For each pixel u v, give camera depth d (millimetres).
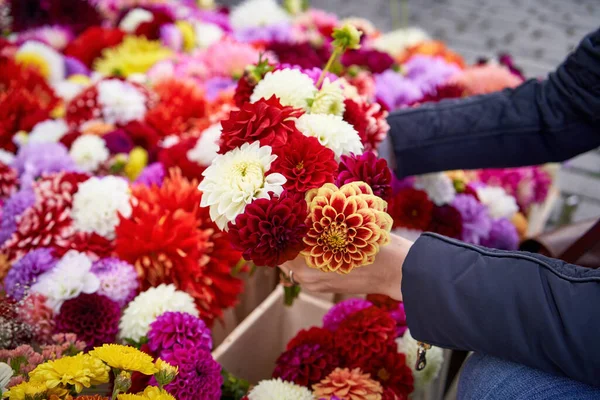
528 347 685
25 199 1229
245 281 1358
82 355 712
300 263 841
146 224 1068
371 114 957
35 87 1766
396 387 1012
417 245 771
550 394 720
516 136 1097
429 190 1386
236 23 2461
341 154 799
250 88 956
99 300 1014
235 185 725
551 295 669
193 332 947
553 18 4234
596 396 697
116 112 1615
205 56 1965
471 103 1137
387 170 783
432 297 741
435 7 4434
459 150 1126
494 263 718
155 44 2088
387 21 4133
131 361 685
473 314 711
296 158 743
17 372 764
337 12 4270
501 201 1633
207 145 1300
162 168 1347
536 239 1222
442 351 1094
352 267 728
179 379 854
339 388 952
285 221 703
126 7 2350
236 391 1024
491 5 4488
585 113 1027
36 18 2180
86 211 1165
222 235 1123
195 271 1065
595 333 632
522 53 3637
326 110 869
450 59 2281
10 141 1645
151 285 1110
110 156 1482
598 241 982
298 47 1876
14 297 1007
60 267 1050
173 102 1669
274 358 1325
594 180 2648
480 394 788
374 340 1013
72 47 2129
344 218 710
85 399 696
